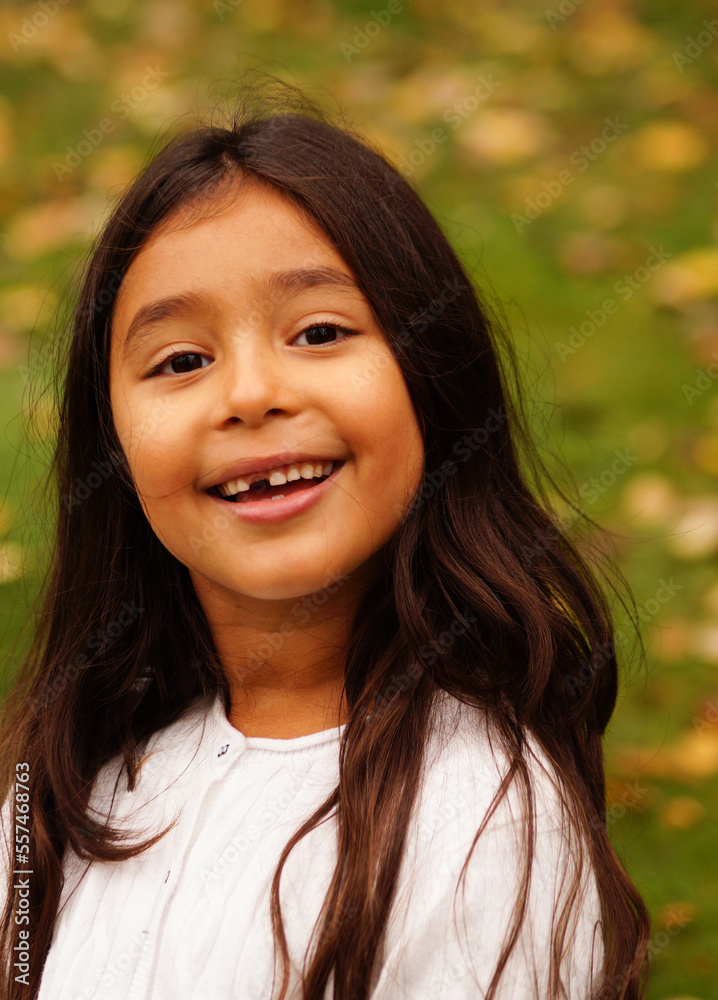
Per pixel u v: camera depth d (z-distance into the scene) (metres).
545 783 1.30
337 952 1.19
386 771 1.27
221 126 1.58
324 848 1.26
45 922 1.40
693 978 1.86
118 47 4.65
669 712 2.31
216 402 1.25
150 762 1.44
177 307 1.27
